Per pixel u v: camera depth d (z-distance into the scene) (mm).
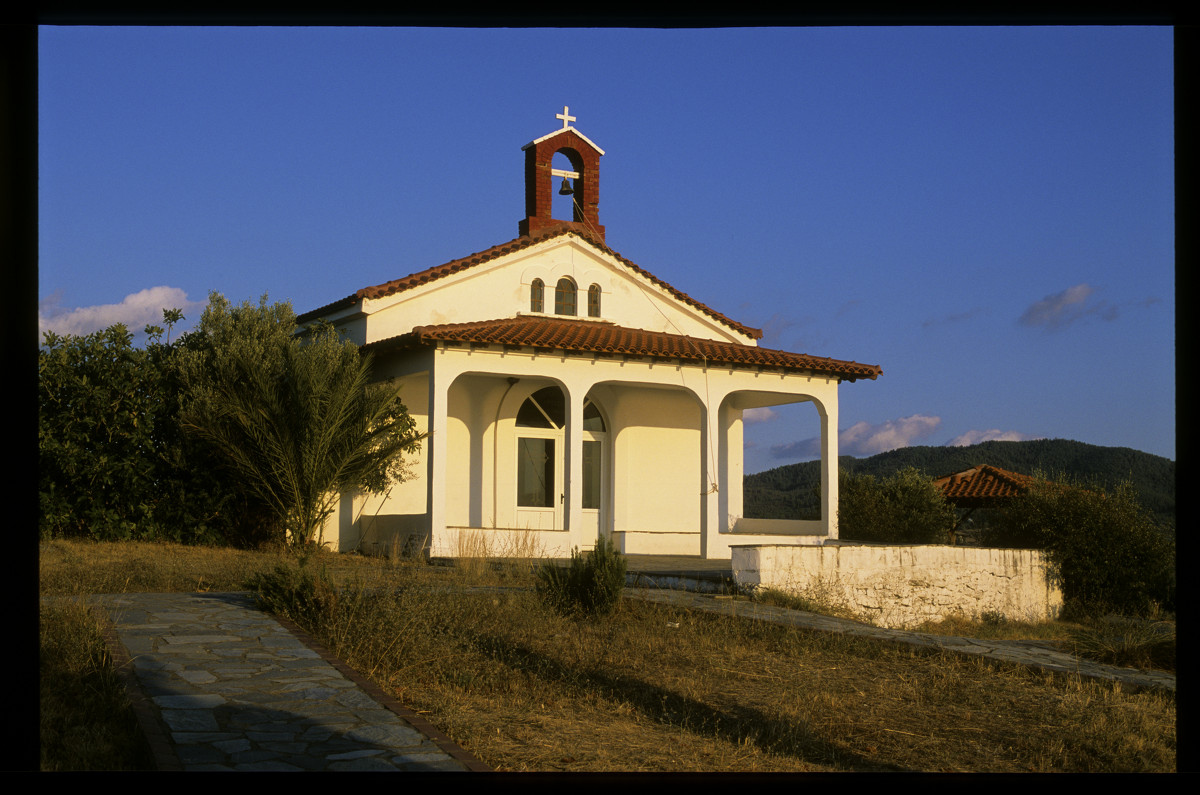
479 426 21750
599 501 23344
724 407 24250
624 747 6441
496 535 18234
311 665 7828
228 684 7086
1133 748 7004
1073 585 18328
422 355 18781
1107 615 18062
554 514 22547
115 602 10484
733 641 10492
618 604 11984
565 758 6039
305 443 18109
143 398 19141
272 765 5266
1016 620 17031
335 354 18812
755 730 7141
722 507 24016
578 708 7609
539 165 24562
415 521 20141
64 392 18547
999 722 7676
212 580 12914
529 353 19047
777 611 12297
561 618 11242
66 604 9289
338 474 18422
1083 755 6844
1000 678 9320
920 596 15680
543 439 22625
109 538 18469
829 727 7305
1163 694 9031
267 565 14938
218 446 18469
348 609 9547
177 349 19906
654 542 22906
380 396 18875
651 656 9555
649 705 7879
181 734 5805
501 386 21953
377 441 19031
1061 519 18688
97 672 7137
